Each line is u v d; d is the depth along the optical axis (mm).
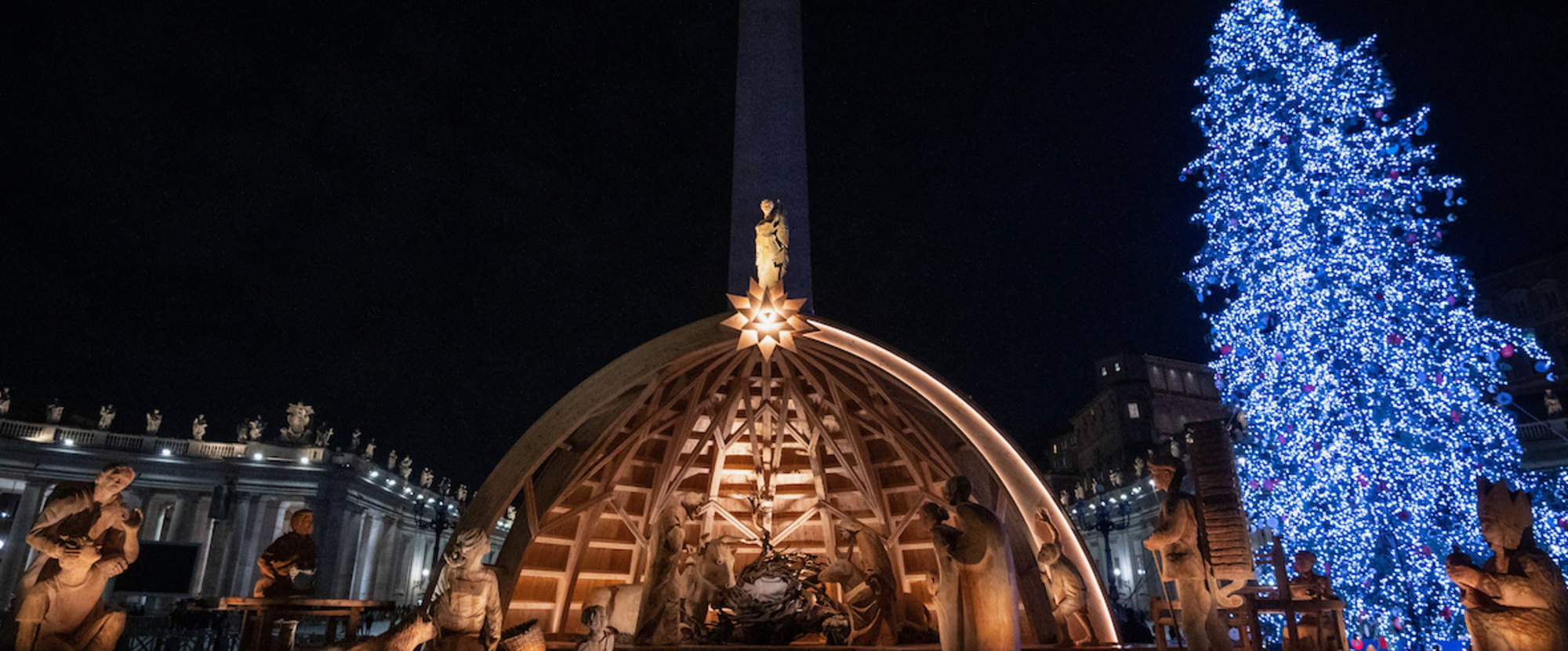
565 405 18391
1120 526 52188
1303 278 25016
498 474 18203
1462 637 22641
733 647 17719
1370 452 24172
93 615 9805
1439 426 24609
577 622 22109
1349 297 24812
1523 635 7980
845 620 19234
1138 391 86750
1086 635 17062
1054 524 19109
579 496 21438
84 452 71750
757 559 22922
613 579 22969
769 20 29641
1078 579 17203
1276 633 20078
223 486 73812
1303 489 26062
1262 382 26594
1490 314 60438
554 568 21703
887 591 19109
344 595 77688
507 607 18766
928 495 23031
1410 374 24281
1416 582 23328
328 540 76625
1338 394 24672
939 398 19469
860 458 23203
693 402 21922
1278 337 25859
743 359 21234
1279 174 26516
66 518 9703
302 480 77750
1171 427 86562
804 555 21547
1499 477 25312
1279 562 13414
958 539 10633
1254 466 27984
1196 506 10344
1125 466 83188
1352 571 24438
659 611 19016
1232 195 27484
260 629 12906
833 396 22375
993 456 19453
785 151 27828
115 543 10148
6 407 73188
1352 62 26469
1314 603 12961
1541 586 8016
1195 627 9969
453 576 11633
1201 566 10109
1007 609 10258
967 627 10234
